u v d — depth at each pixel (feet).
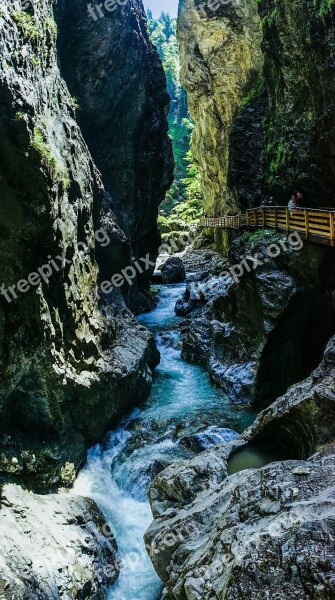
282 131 65.62
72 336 40.88
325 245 48.32
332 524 20.17
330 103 51.29
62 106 45.78
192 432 45.06
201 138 132.77
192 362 65.82
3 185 31.01
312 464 27.04
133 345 54.60
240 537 22.53
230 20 95.76
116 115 72.54
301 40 56.08
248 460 35.06
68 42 59.06
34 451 35.81
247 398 51.75
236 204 100.94
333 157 52.95
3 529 29.48
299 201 63.31
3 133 30.73
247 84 99.25
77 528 33.81
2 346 32.83
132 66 71.82
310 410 33.17
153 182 90.58
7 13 32.91
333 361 36.37
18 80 32.55
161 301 100.48
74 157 45.83
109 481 40.70
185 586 21.95
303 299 50.39
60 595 28.43
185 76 122.31
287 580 19.13
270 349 52.01
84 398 41.16
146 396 54.49
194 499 30.17
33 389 36.40
